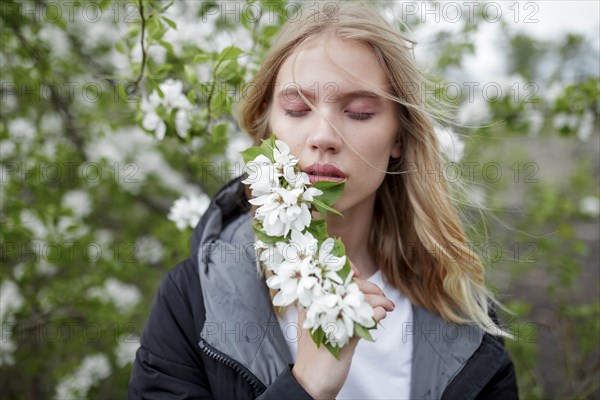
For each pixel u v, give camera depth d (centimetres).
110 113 253
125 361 229
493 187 264
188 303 100
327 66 89
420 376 101
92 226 252
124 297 235
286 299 68
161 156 252
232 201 112
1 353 223
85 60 252
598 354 272
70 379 227
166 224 218
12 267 238
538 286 326
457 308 110
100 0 142
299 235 70
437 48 219
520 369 229
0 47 225
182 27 168
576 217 294
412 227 110
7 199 207
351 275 68
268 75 101
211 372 95
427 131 101
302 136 88
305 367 79
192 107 134
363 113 90
